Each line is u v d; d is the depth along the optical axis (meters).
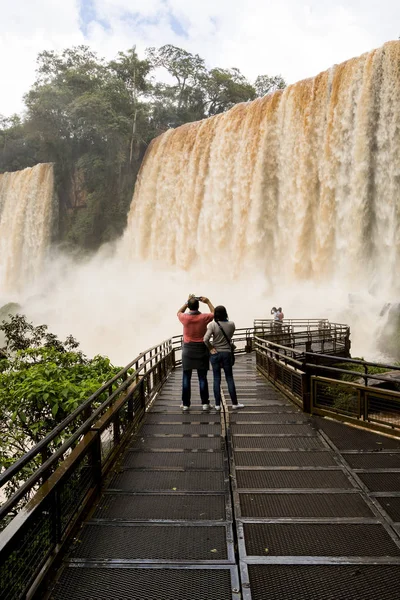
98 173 51.88
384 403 6.36
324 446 5.86
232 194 36.62
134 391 6.95
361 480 4.77
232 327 7.70
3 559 2.60
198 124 41.56
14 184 58.78
